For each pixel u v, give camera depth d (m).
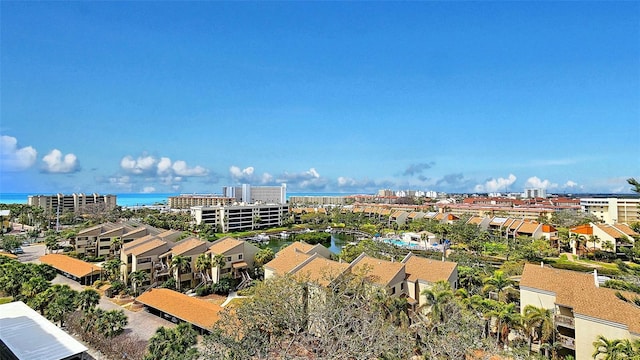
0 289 56.09
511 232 119.56
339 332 31.84
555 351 37.41
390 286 44.66
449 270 48.81
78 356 36.78
